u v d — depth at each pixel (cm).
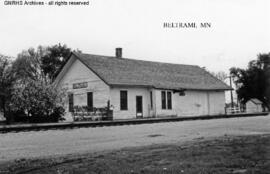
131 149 1238
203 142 1345
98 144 1501
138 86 3884
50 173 866
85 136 1852
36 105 3225
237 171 779
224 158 930
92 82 3803
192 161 908
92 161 1004
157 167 851
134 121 2884
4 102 3400
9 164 1033
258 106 5922
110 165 912
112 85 3594
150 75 4222
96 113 3428
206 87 4597
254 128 2097
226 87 4875
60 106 3359
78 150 1328
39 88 3259
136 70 4200
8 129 2255
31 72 6319
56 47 6588
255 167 805
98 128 2370
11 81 3688
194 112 4459
